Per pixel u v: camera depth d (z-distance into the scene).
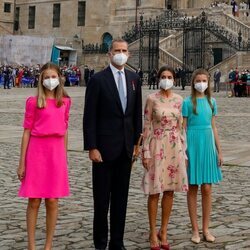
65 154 8.22
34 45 70.19
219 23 64.06
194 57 59.41
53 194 7.99
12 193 12.89
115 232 8.73
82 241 9.19
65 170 8.18
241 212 11.19
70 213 11.05
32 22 86.56
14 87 67.00
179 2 77.38
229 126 27.88
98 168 8.68
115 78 8.68
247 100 45.31
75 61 73.50
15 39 69.81
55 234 9.55
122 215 8.77
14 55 69.69
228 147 20.88
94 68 71.62
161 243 8.85
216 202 12.12
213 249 8.79
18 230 9.77
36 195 7.95
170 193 8.98
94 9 78.81
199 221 10.57
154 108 9.00
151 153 8.92
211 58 59.94
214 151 9.57
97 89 8.58
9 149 20.03
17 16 88.12
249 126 27.91
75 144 21.47
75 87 65.69
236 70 51.81
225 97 48.88
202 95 9.68
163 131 8.95
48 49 70.56
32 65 70.00
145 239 9.38
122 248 8.73
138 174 15.47
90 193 12.97
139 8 74.25
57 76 8.07
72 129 26.53
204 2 77.69
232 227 10.04
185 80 55.41
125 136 8.63
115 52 8.62
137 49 64.19
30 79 68.12
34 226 8.12
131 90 8.72
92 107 8.59
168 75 8.98
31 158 8.01
